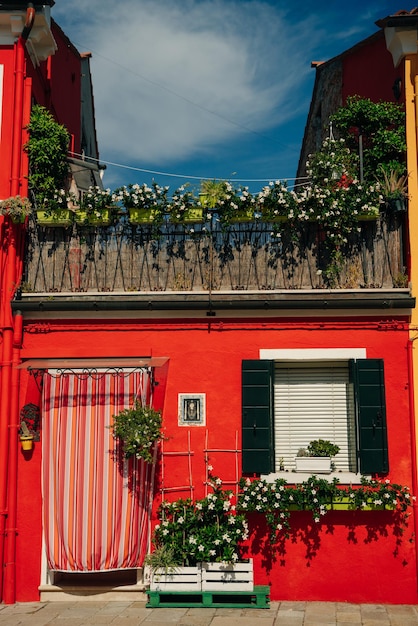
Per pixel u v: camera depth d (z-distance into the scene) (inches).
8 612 322.7
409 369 351.6
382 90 430.3
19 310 362.0
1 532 344.2
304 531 342.6
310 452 348.8
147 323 362.6
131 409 345.1
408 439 347.3
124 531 340.5
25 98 382.9
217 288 367.2
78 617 311.1
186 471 351.6
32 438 354.0
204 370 358.3
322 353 356.5
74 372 354.6
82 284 370.6
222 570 327.6
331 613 314.7
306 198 360.5
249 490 335.0
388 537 339.9
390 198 362.0
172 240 372.5
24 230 373.7
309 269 367.6
